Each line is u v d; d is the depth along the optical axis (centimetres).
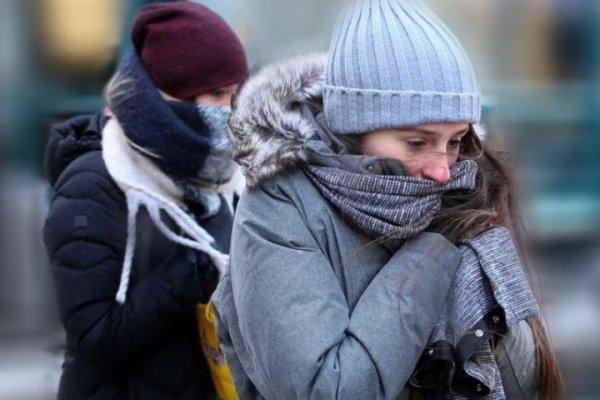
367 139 562
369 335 529
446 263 550
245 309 551
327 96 568
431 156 550
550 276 1673
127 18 1492
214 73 813
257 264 550
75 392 795
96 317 761
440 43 547
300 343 527
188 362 788
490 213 574
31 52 1505
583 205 1689
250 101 568
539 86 1688
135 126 779
